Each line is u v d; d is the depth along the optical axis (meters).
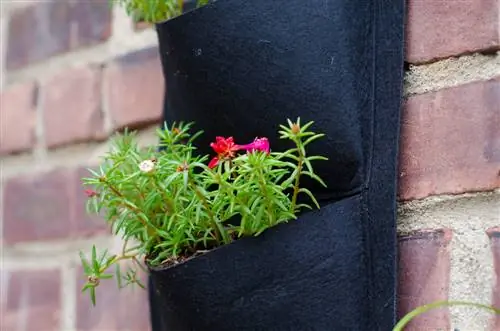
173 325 0.72
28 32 0.98
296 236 0.69
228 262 0.69
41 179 0.94
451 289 0.71
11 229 0.94
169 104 0.79
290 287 0.69
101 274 0.72
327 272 0.69
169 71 0.77
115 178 0.71
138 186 0.71
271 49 0.72
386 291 0.70
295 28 0.72
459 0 0.74
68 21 0.95
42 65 0.96
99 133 0.91
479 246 0.71
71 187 0.92
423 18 0.75
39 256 0.92
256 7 0.72
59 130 0.93
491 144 0.72
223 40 0.73
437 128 0.73
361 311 0.69
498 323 0.70
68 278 0.90
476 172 0.72
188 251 0.72
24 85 0.97
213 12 0.73
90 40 0.94
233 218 0.73
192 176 0.69
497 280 0.70
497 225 0.71
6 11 1.00
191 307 0.70
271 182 0.69
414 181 0.73
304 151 0.69
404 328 0.72
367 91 0.72
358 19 0.72
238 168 0.70
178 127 0.77
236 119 0.74
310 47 0.72
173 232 0.71
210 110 0.75
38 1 0.98
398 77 0.73
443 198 0.72
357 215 0.70
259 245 0.69
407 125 0.74
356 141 0.71
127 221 0.72
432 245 0.72
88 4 0.94
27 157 0.95
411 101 0.75
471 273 0.71
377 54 0.73
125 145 0.75
